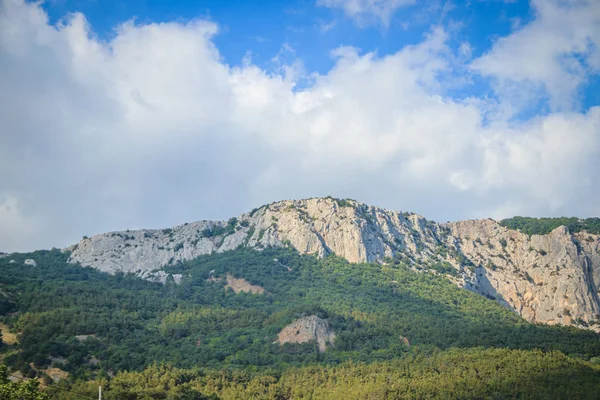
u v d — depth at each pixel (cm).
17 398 17175
